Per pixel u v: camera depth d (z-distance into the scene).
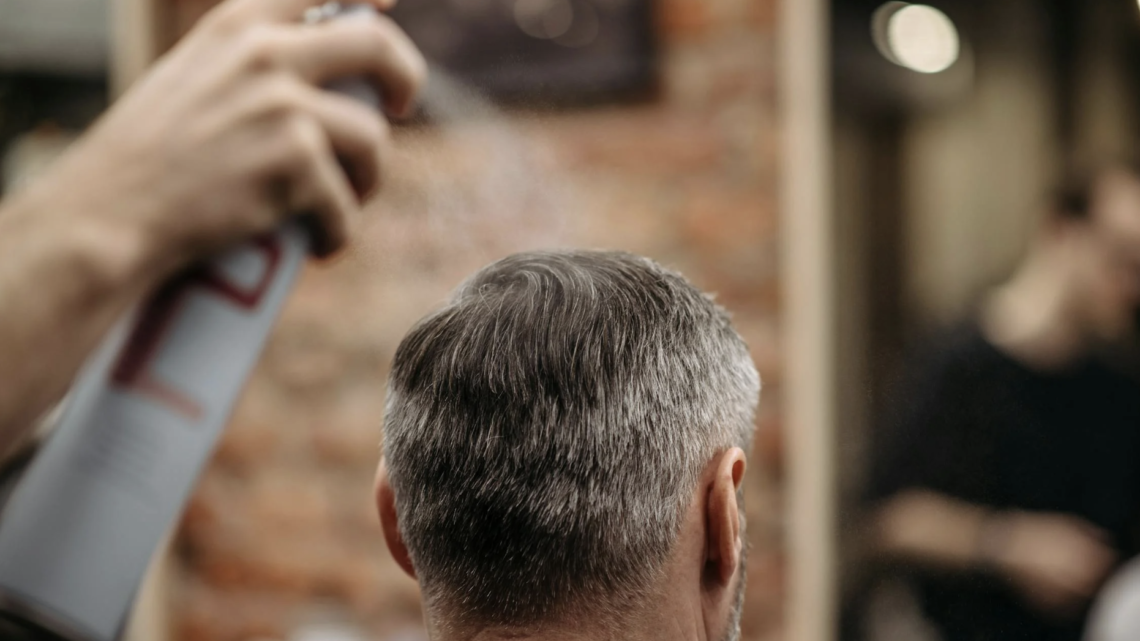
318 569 1.98
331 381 1.95
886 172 1.81
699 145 1.78
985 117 1.85
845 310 1.80
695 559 0.66
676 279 0.69
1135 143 1.86
